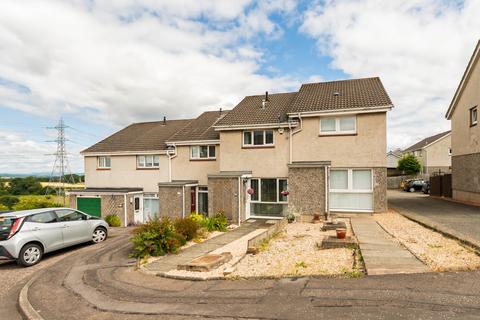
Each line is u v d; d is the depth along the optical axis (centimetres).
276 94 2184
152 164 2148
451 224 1091
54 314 577
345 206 1553
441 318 430
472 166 1816
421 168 4728
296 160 1658
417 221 1207
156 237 995
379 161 1501
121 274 809
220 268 776
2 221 1034
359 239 931
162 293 639
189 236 1178
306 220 1505
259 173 1744
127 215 2019
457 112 2041
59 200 2691
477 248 750
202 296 598
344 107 1543
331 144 1589
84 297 655
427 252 748
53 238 1114
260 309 510
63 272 869
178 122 2606
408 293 516
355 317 452
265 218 1733
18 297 725
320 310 485
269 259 809
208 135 2006
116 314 552
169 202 1855
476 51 1705
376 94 1622
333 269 676
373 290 540
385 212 1488
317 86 1969
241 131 1788
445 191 2298
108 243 1308
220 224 1406
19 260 1002
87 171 2328
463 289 519
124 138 2428
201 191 1988
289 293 565
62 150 4028
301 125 1645
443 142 4569
